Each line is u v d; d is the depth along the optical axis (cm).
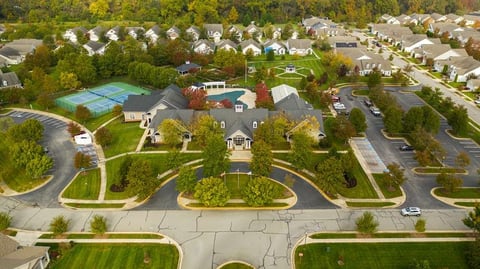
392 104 9531
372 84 11331
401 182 6569
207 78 12500
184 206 6312
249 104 10406
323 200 6462
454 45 15938
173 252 5344
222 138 7438
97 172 7288
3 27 18825
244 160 7625
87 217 6053
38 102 10094
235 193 6612
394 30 18838
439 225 5894
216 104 9450
